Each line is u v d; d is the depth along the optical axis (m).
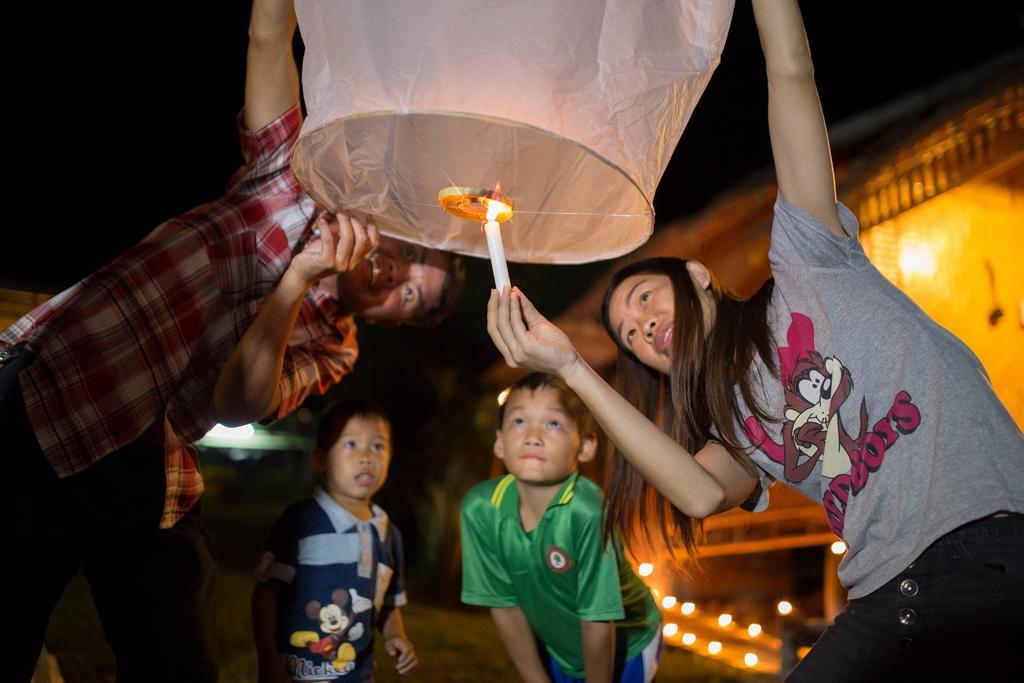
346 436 3.42
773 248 2.14
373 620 3.38
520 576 3.00
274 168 2.48
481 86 1.57
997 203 7.14
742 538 7.84
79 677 4.32
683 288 2.45
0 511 2.07
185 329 2.29
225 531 12.41
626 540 2.68
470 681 5.10
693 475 2.06
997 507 1.79
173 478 2.35
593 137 1.60
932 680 1.82
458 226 2.32
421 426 10.70
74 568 2.27
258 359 2.33
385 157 2.00
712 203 8.13
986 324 7.10
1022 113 6.98
